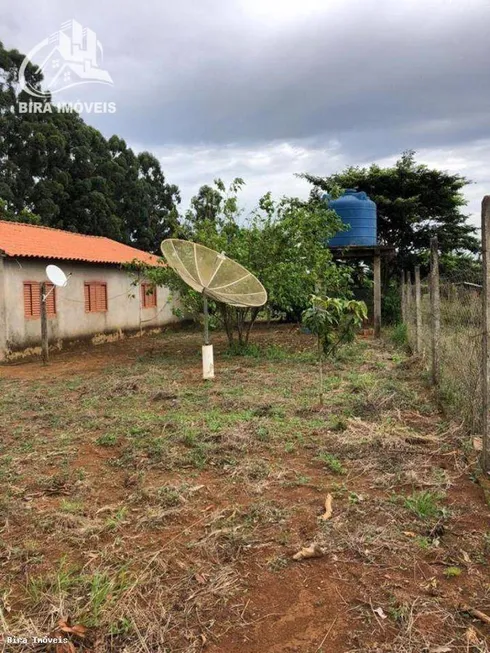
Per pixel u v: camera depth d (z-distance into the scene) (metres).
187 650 2.21
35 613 2.45
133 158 29.20
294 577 2.70
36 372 9.95
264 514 3.38
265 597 2.55
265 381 7.77
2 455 4.68
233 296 8.50
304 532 3.15
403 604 2.44
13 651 2.20
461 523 3.21
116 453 4.69
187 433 5.00
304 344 12.74
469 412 5.06
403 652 2.14
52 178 24.23
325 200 13.57
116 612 2.43
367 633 2.28
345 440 4.74
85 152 25.20
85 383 8.24
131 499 3.66
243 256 10.61
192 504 3.58
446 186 18.95
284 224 10.48
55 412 6.31
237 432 5.05
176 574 2.76
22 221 21.33
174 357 11.27
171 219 11.98
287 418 5.64
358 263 18.55
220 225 11.38
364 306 6.54
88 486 3.91
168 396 6.95
